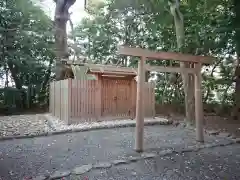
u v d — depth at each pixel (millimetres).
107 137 5367
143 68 4246
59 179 2850
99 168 3234
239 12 2424
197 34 6672
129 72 7715
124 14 10000
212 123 7227
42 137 5344
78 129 6059
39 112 10719
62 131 5797
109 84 7805
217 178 2908
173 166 3354
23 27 9500
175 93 10562
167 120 7547
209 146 4484
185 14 7414
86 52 11930
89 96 7316
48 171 3141
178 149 4230
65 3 9641
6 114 9867
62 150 4215
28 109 11312
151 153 3996
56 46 9734
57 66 9641
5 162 3516
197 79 4996
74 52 10555
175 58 4609
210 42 6113
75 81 7039
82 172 3064
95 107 7434
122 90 8070
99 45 11844
